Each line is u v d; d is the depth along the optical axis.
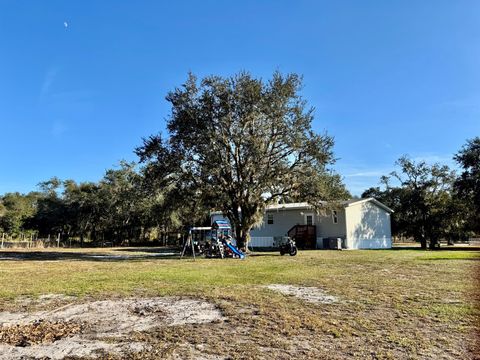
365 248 35.31
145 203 49.84
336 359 4.96
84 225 55.91
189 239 26.73
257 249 35.44
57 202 58.25
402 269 14.94
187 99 26.27
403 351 5.23
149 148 26.64
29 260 22.95
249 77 26.03
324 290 10.04
